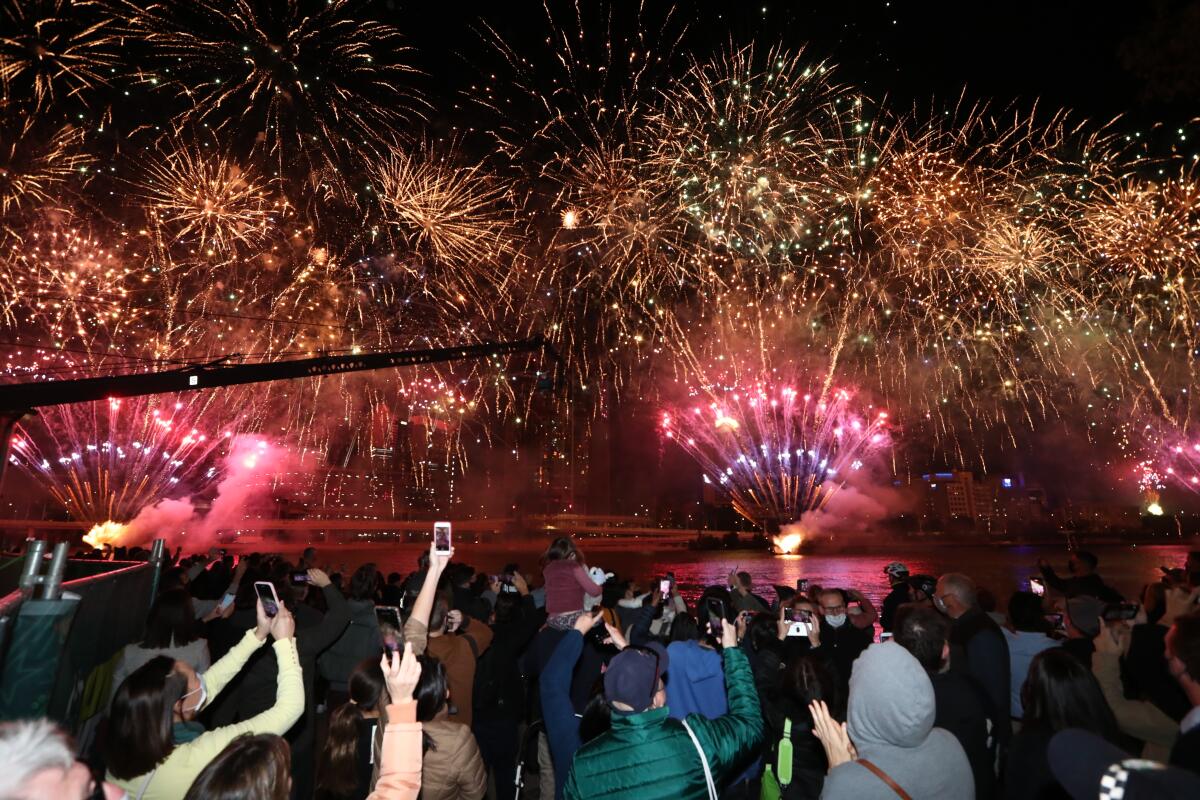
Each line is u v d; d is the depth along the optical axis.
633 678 2.91
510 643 6.14
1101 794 1.81
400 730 2.77
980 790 3.73
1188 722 2.60
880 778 2.77
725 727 3.04
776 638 5.55
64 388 11.41
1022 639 5.48
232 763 2.34
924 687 2.83
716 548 177.50
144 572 6.68
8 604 3.10
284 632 3.70
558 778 3.34
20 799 1.64
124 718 2.92
